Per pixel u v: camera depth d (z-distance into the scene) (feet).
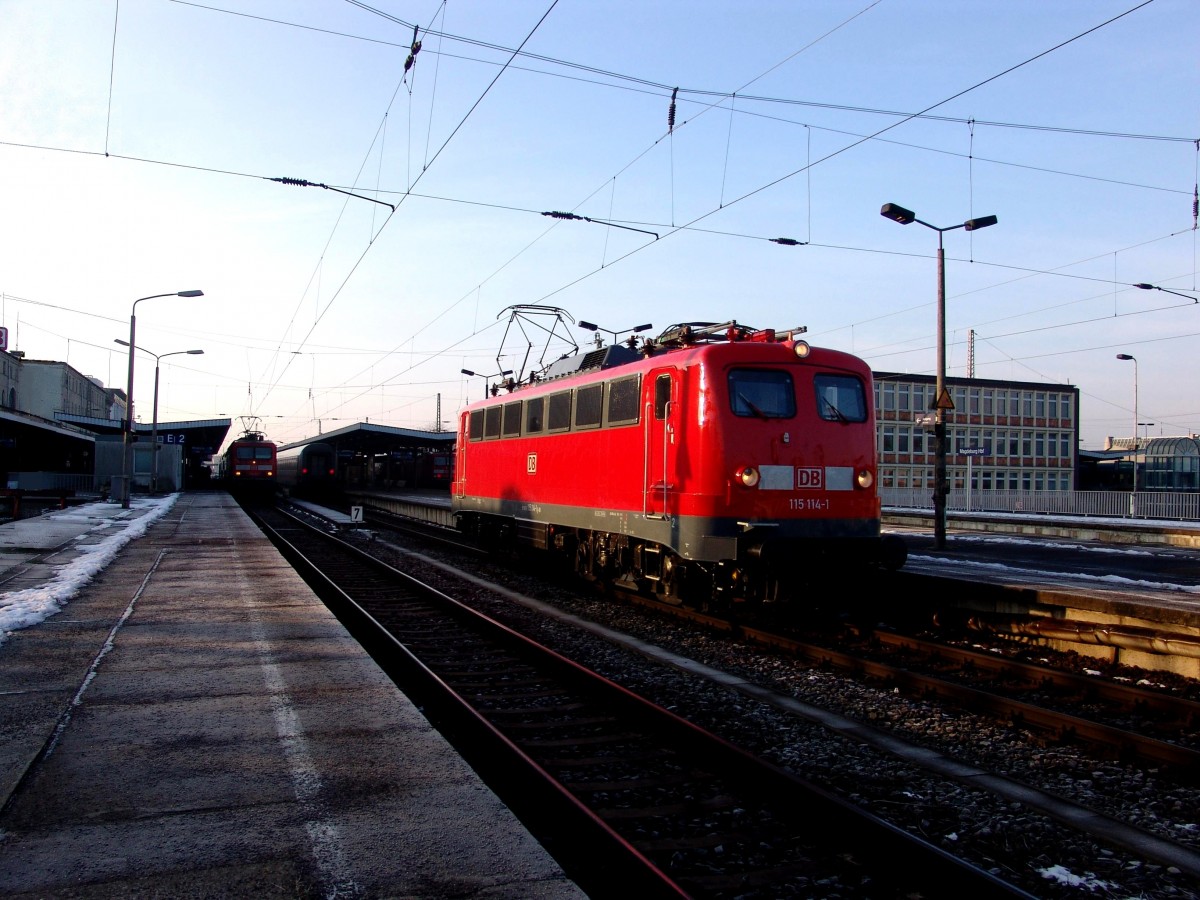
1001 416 184.65
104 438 177.99
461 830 15.51
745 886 15.11
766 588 37.96
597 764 21.25
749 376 37.81
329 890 13.21
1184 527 85.25
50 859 14.11
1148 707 26.22
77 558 57.82
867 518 38.83
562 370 55.57
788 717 25.43
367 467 277.44
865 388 39.70
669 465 39.24
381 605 46.57
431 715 25.81
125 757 19.07
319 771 18.38
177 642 31.24
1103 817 18.12
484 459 64.85
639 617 42.42
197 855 14.34
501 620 42.16
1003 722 25.11
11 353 237.04
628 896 14.46
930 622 41.16
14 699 23.49
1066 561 60.23
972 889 14.32
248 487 175.52
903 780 20.27
